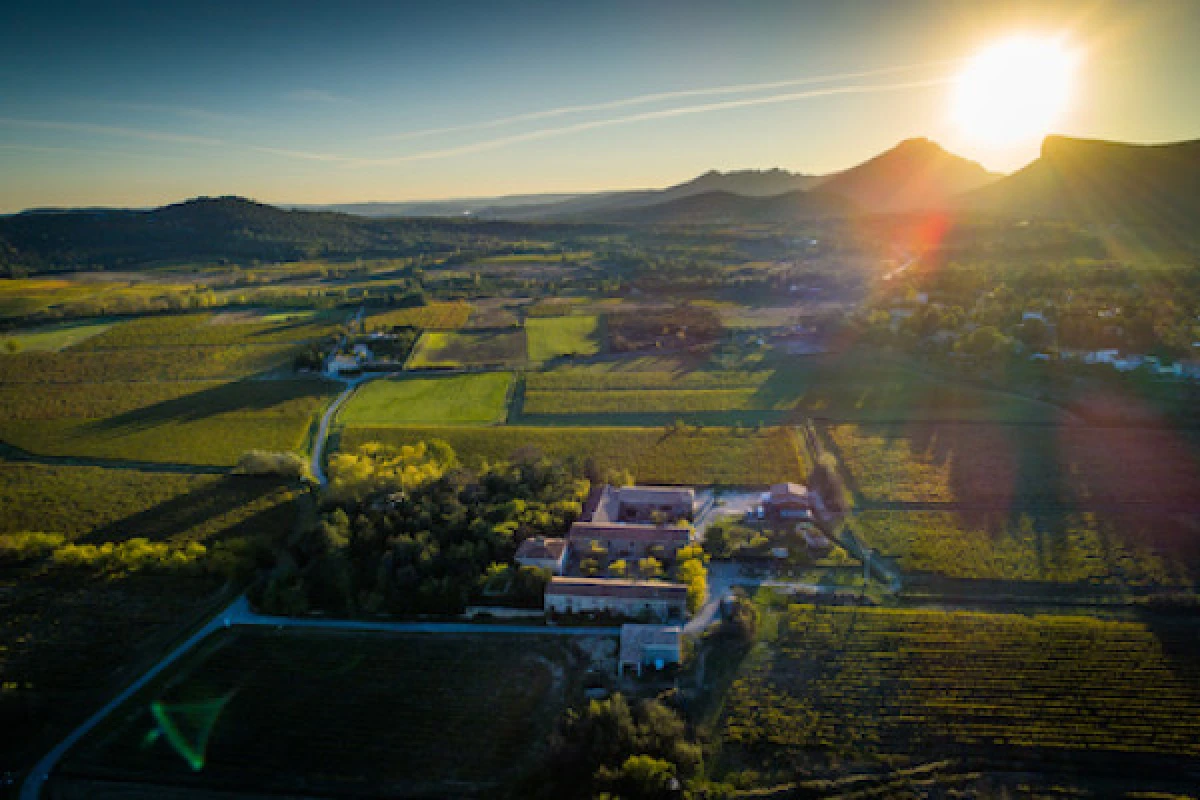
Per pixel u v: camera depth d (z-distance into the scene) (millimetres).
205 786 76812
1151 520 122688
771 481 143625
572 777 76312
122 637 98125
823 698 86500
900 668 90500
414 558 109625
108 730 83250
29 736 82750
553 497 130125
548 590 102750
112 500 133625
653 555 116000
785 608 103688
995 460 145875
